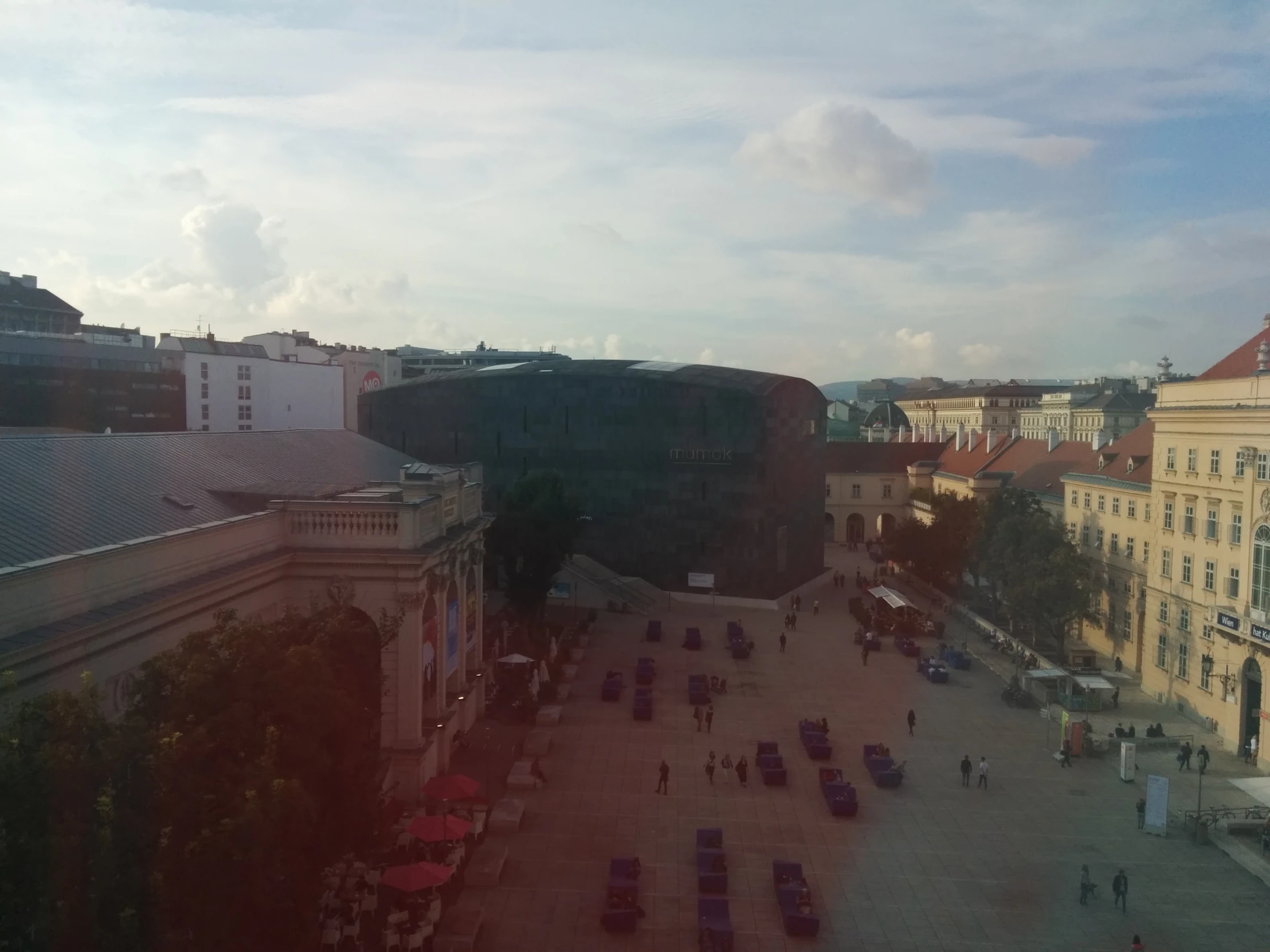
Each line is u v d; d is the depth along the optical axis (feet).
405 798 144.25
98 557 101.86
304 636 102.27
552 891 127.54
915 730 201.98
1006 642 274.77
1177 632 223.51
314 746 85.92
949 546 336.08
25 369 397.19
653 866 135.44
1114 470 276.21
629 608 326.24
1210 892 132.16
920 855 142.10
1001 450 431.02
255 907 73.46
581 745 185.98
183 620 114.32
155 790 72.74
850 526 507.30
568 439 360.07
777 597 351.05
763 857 139.85
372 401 401.29
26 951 64.23
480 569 195.72
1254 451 191.42
